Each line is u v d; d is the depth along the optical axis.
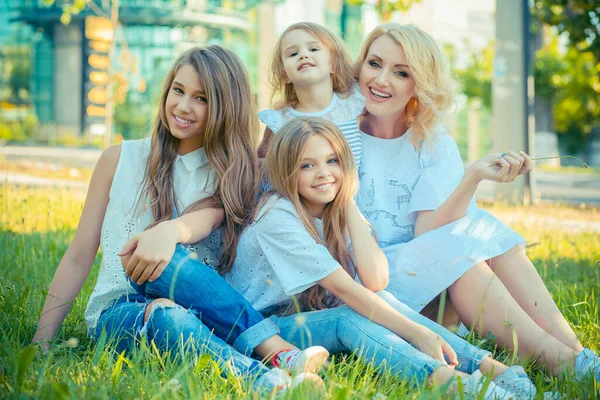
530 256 4.53
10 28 23.23
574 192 11.85
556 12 11.23
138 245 2.28
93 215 2.63
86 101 22.78
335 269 2.38
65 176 10.02
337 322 2.37
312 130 2.50
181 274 2.27
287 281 2.43
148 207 2.59
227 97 2.58
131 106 20.94
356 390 1.96
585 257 4.43
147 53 20.86
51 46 22.95
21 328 2.51
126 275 2.37
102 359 2.12
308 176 2.49
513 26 9.64
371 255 2.48
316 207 2.60
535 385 2.06
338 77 3.00
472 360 2.23
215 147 2.61
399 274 2.58
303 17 17.88
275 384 1.92
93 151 17.56
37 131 22.22
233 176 2.59
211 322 2.29
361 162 2.91
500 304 2.44
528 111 9.68
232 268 2.64
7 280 2.97
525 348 2.38
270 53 3.12
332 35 2.97
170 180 2.64
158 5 20.19
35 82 23.12
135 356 2.12
